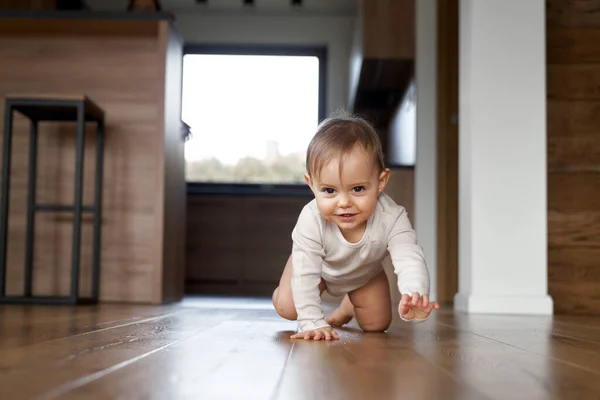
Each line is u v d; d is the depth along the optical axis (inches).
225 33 235.0
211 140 238.2
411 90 165.6
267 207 203.8
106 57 130.9
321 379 32.3
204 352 43.2
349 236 58.1
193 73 238.8
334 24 234.7
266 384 30.5
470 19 108.0
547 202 118.6
